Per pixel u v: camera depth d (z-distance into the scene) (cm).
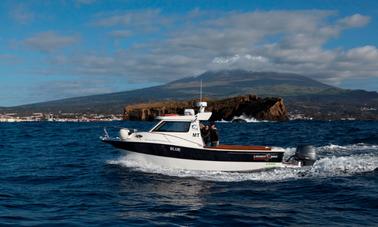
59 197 1278
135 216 1072
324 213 1109
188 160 1714
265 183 1518
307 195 1326
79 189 1400
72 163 2056
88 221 1017
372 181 1527
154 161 1764
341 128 6006
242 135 4366
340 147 2684
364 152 2417
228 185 1480
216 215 1089
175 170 1723
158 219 1048
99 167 1877
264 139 3706
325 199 1267
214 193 1358
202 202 1236
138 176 1616
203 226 995
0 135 4772
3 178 1619
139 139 1769
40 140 3838
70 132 5469
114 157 2302
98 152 2619
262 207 1177
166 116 1780
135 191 1376
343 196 1296
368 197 1269
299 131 5144
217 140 1783
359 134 4200
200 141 1722
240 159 1711
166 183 1500
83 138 4100
